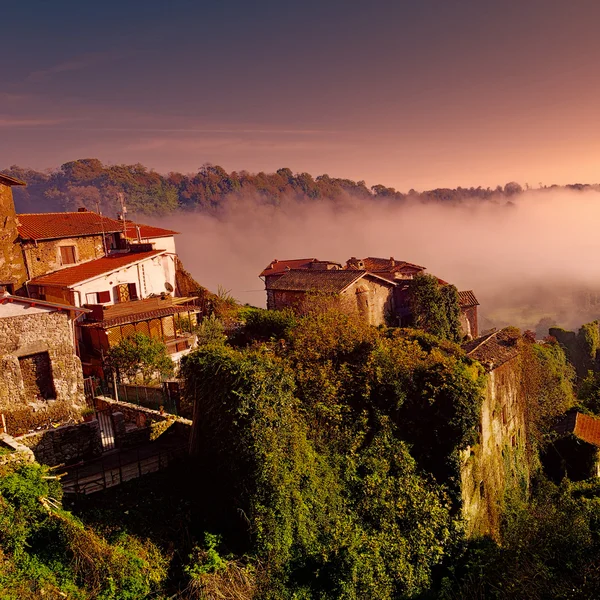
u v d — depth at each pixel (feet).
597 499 76.38
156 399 72.23
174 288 130.11
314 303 112.37
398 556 51.62
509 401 80.43
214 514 45.98
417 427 58.85
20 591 33.63
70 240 115.24
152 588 39.19
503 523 71.10
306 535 46.37
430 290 134.10
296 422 48.47
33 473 41.14
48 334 63.57
